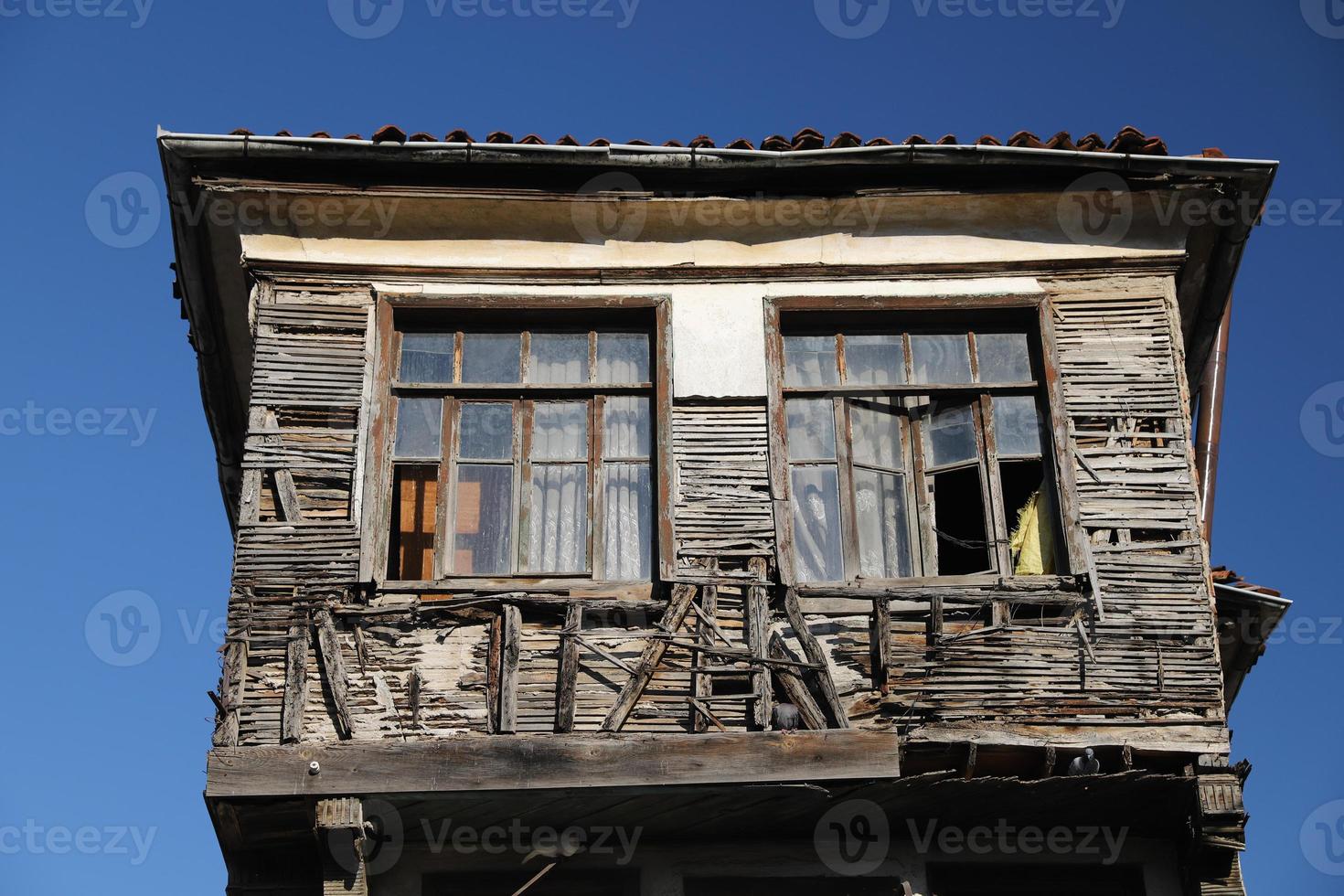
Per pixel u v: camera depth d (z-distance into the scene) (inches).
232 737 412.8
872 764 406.3
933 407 474.6
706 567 440.5
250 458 447.8
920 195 485.4
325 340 468.1
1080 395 465.7
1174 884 434.0
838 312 479.2
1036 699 424.8
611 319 481.1
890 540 458.0
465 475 460.4
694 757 407.2
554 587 438.6
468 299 475.2
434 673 423.5
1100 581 438.9
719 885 430.3
